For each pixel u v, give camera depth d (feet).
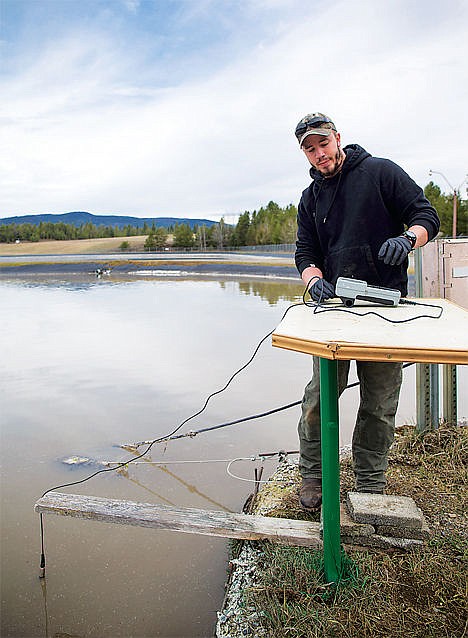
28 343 29.25
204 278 91.15
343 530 7.16
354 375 20.98
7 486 12.08
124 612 7.82
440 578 6.72
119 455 13.74
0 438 15.08
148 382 20.79
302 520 8.32
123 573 8.75
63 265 146.51
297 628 6.18
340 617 6.25
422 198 7.58
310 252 8.82
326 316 6.50
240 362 23.70
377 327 5.70
